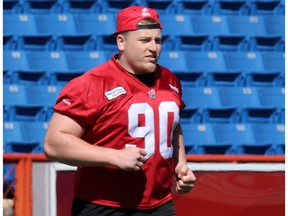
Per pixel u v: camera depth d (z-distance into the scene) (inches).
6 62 1578.5
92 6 1750.7
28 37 1633.9
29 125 1409.9
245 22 1745.8
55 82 1551.4
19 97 1488.7
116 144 505.0
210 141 1430.9
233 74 1600.6
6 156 702.5
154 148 507.8
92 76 503.8
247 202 721.6
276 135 1460.4
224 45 1695.4
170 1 1766.7
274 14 1786.4
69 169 703.1
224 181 719.7
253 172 722.8
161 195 525.7
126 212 517.0
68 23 1691.7
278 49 1711.4
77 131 497.4
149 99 509.0
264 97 1561.3
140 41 501.0
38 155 703.7
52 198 701.9
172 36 1688.0
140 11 507.8
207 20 1733.5
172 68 1608.0
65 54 1600.6
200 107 1497.3
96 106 497.0
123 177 509.7
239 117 1508.4
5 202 709.9
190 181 529.7
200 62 1627.7
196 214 714.2
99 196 514.6
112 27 1694.1
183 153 544.7
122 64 514.9
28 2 1728.6
